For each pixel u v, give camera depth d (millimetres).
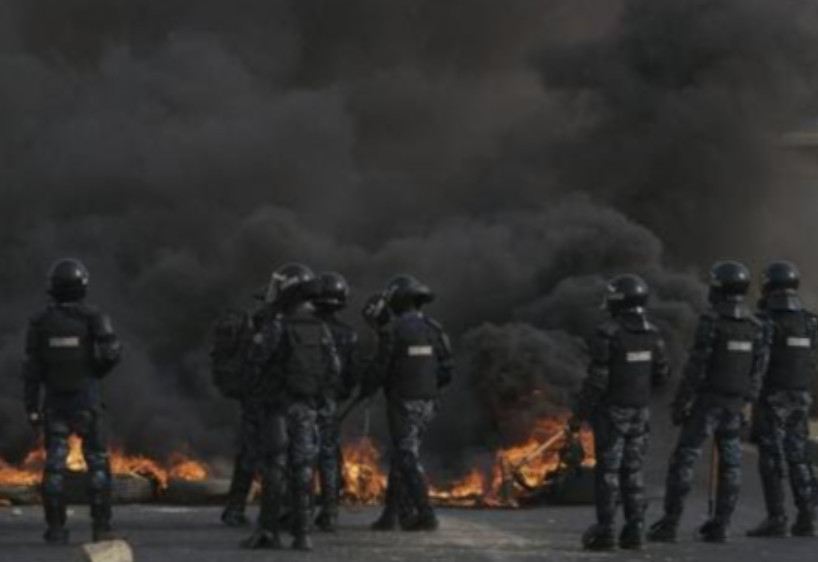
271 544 17312
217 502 24578
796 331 19359
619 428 17469
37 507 23938
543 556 16734
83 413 17641
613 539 17391
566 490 24703
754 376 18516
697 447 18438
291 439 17297
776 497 19375
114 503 24625
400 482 19828
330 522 19406
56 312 17656
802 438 19531
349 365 19438
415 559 16328
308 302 17562
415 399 19422
